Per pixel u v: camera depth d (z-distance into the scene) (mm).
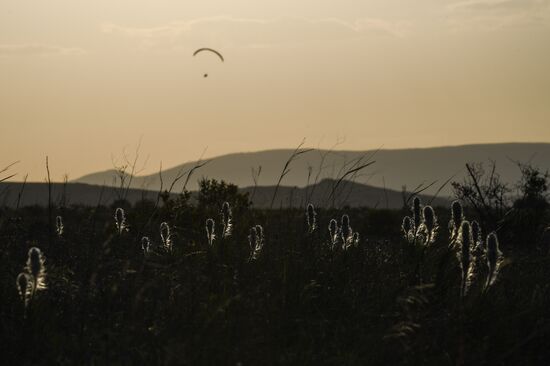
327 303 13289
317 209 18047
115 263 15469
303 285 13406
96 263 15008
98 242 17484
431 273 14398
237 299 12227
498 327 12320
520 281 15617
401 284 13859
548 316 13570
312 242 16844
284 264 14164
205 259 15844
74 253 16797
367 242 20422
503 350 11945
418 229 15867
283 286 13219
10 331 11578
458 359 11047
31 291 11992
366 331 12047
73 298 13227
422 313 12438
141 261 15594
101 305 13008
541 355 12156
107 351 10984
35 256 11984
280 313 12250
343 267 15398
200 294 13109
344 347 11547
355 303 13305
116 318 12391
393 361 11156
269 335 11602
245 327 11500
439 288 13695
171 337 11180
